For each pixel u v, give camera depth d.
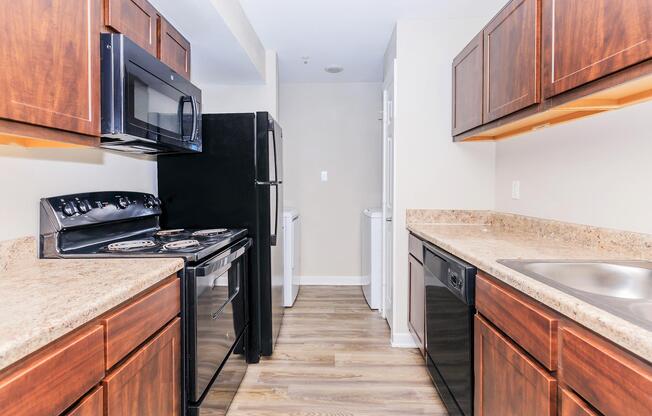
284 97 4.30
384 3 2.36
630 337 0.67
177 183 2.35
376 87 4.27
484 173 2.60
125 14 1.45
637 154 1.37
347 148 4.30
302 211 4.34
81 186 1.67
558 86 1.31
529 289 1.01
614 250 1.47
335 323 3.07
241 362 2.15
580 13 1.20
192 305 1.42
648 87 1.12
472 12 2.48
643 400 0.65
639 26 0.98
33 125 1.02
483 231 2.23
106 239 1.72
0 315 0.77
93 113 1.24
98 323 0.91
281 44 3.07
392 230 2.74
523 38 1.53
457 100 2.40
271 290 2.45
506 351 1.17
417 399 1.97
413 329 2.45
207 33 2.18
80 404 0.83
